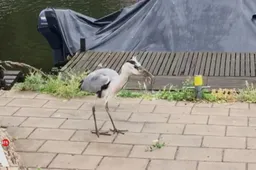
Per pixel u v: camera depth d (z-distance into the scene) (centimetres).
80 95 727
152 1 1239
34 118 646
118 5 2044
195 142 556
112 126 610
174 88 793
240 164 500
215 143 552
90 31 1252
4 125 622
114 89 570
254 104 673
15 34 1727
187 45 1140
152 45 1160
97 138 578
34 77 793
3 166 439
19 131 603
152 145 552
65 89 734
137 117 639
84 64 1018
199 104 680
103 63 1024
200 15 1180
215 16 1173
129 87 793
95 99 700
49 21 1196
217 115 636
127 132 591
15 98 727
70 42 1194
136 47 1161
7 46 1597
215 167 495
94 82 579
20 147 557
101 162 516
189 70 952
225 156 519
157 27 1184
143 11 1234
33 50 1546
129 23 1220
